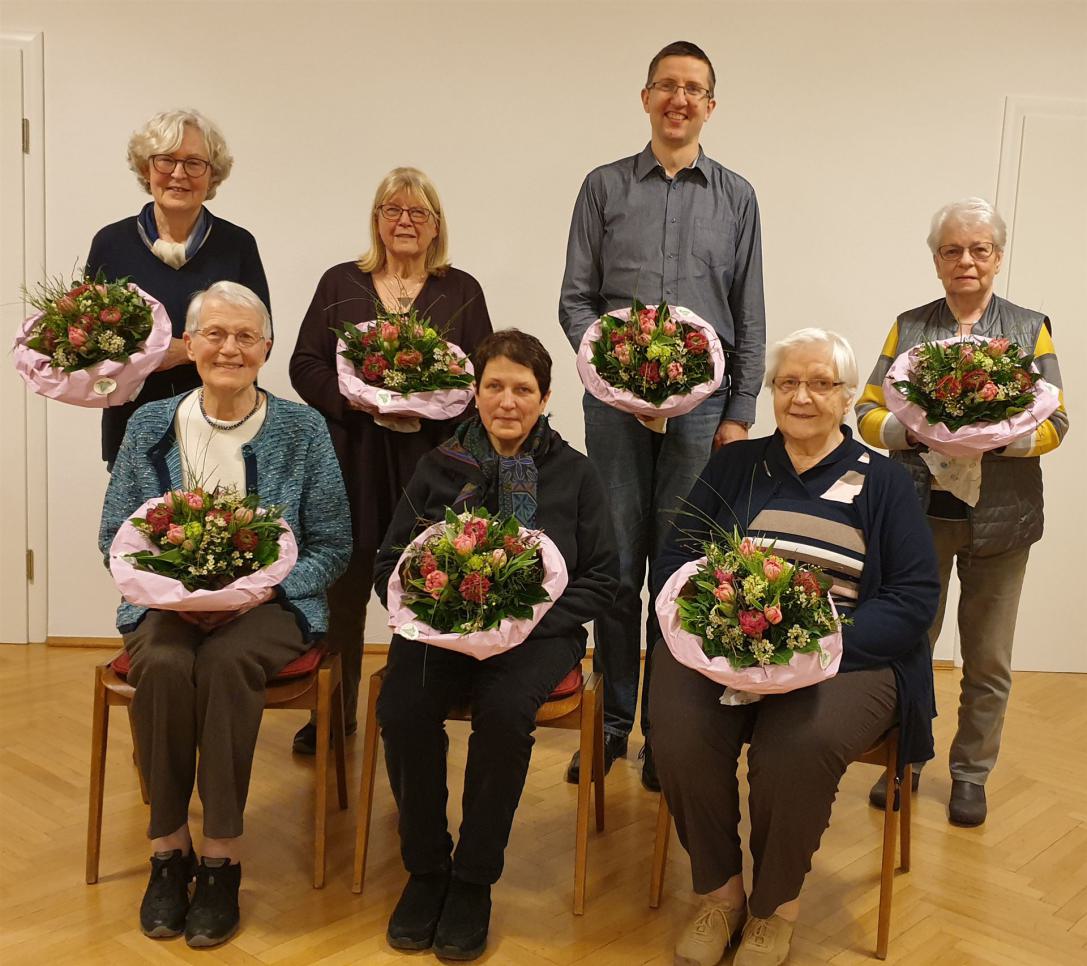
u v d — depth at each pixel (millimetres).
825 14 3895
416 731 2102
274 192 3934
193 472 2346
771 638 1896
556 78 3912
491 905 2254
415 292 2855
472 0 3867
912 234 3998
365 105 3910
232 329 2285
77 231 3893
